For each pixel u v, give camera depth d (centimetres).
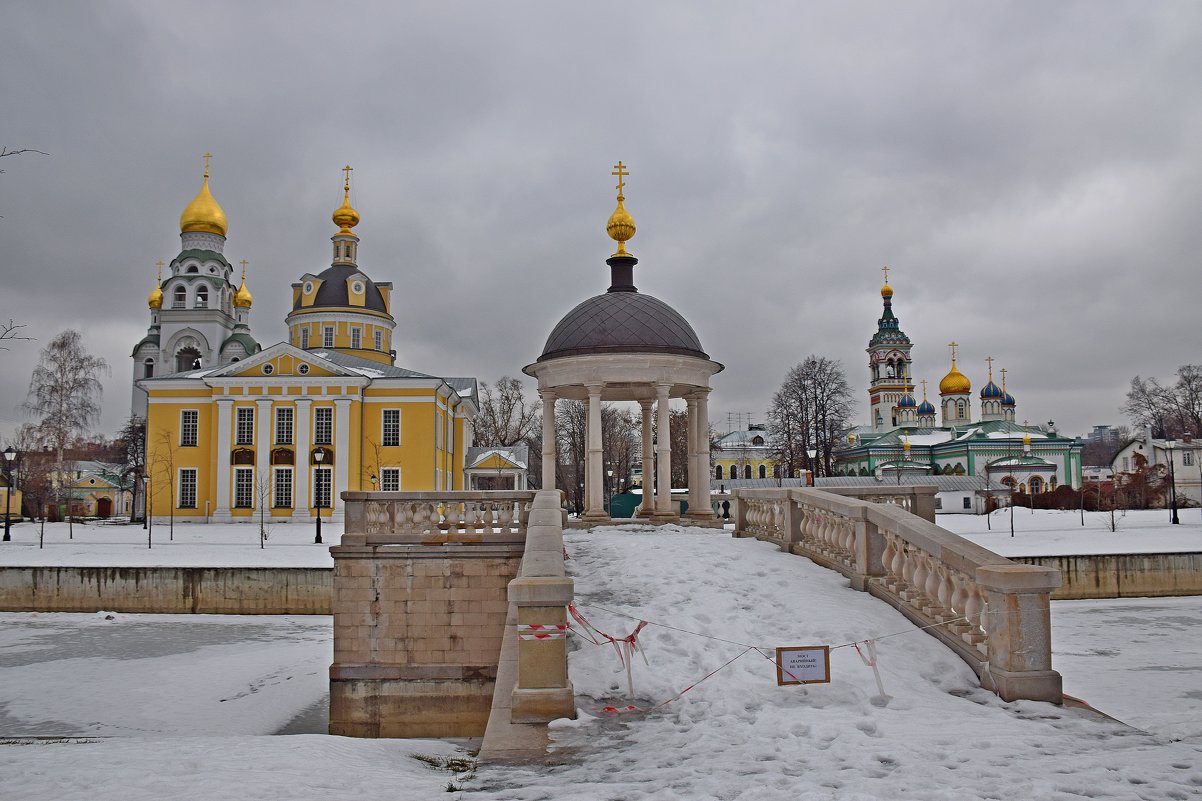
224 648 2669
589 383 2120
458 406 6975
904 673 955
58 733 1856
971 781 637
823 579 1320
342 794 666
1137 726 1017
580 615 1143
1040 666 888
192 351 8081
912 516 1188
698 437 2262
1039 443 9481
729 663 998
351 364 6388
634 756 744
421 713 1678
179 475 5969
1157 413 8819
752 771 682
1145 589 3431
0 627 3014
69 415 6562
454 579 1709
